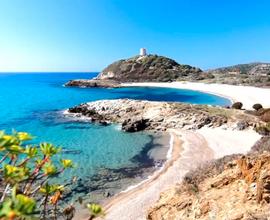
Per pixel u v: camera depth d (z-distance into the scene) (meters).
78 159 35.53
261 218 11.84
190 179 18.72
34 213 1.75
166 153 38.03
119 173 31.12
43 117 64.44
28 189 2.96
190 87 137.88
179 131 50.53
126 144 43.00
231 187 15.57
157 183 28.28
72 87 156.62
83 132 50.78
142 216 22.27
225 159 19.61
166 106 60.75
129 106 63.41
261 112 57.75
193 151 38.41
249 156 16.30
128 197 25.39
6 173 2.35
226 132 48.12
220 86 131.00
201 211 14.97
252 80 136.38
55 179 27.59
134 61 190.12
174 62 191.00
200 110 58.53
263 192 13.12
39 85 177.38
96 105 67.62
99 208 2.96
